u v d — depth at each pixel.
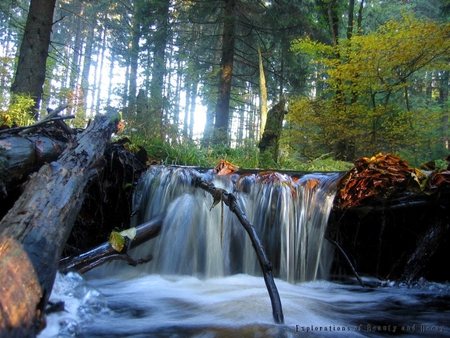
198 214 4.11
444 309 2.96
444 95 21.17
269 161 7.01
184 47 14.91
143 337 2.15
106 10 22.08
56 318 2.14
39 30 7.70
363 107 9.58
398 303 3.12
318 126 10.66
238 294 3.18
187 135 10.69
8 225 2.04
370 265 4.04
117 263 3.95
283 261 3.94
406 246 3.85
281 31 13.91
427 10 19.77
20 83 7.51
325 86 14.91
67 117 3.68
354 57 8.96
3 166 2.79
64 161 3.03
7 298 1.54
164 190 4.43
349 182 3.76
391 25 8.38
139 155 4.92
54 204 2.36
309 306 2.91
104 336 2.16
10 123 5.49
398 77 9.25
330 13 12.58
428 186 3.41
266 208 4.10
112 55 19.39
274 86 15.73
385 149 10.46
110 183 4.28
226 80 13.45
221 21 13.77
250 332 2.26
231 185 4.36
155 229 3.80
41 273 1.83
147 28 14.22
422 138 9.75
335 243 3.73
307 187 4.02
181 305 2.83
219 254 4.05
